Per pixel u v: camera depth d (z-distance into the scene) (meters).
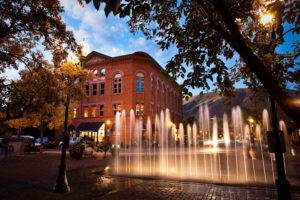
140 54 33.03
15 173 9.63
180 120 49.56
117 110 30.97
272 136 4.64
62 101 8.69
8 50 7.12
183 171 10.05
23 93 7.64
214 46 4.17
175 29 4.60
